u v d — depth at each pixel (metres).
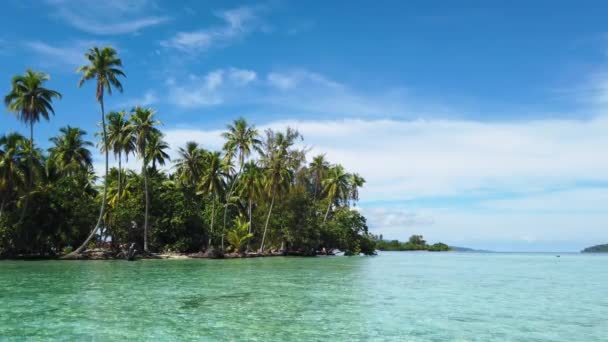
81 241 55.88
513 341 13.51
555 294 24.92
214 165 62.41
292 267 43.25
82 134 60.09
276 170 66.31
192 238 62.25
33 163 48.44
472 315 17.61
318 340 13.23
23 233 49.50
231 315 16.73
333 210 83.19
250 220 68.81
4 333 13.48
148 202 57.47
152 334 13.62
